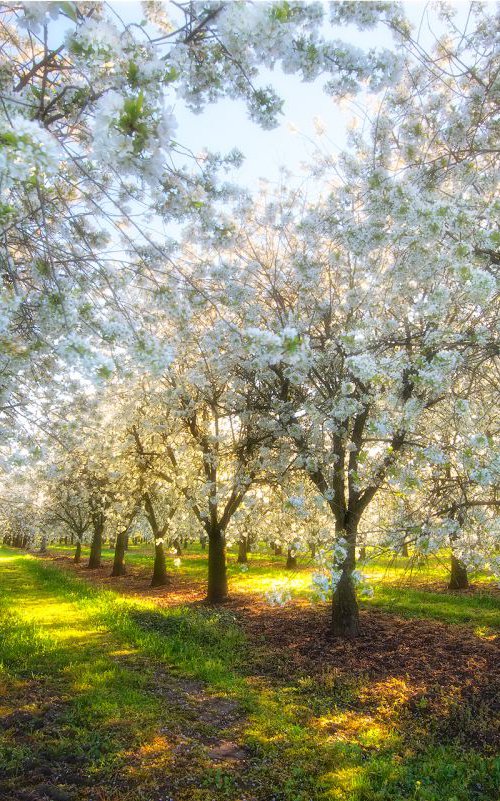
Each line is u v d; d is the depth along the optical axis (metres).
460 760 5.71
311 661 9.09
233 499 15.16
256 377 9.81
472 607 13.35
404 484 6.08
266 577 20.25
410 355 5.81
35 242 3.79
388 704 7.21
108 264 4.36
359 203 6.27
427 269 4.61
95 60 2.42
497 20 5.00
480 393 6.52
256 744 6.02
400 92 5.71
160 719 6.55
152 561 32.22
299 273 7.57
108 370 2.74
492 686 7.55
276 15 2.76
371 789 5.16
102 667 8.41
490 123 5.05
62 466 15.81
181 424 14.07
